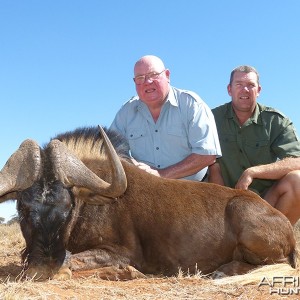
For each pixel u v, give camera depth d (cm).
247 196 177
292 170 215
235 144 243
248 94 236
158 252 171
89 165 177
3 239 290
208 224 171
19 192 152
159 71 211
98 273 160
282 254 170
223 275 164
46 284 138
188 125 213
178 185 179
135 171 179
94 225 169
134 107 223
